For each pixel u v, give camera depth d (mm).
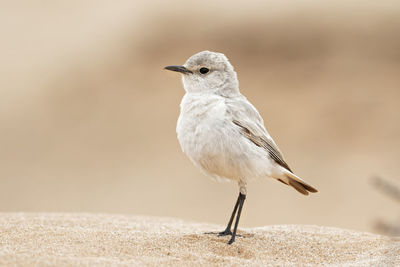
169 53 25562
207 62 7801
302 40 25156
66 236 6750
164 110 20500
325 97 20188
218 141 7176
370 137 17438
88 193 15211
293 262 6562
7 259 5648
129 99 21625
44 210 13914
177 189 15570
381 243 7359
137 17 30250
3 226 7383
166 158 17656
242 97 7875
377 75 21484
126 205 14398
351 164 16016
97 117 20453
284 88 21297
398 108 18938
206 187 15766
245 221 13359
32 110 21281
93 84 23250
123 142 18641
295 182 8117
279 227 8391
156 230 8039
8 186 15656
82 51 27234
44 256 5797
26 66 25969
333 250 7094
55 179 16250
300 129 18188
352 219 13180
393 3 27562
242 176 7426
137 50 26312
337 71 22234
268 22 27125
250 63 23906
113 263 5711
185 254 6355
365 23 26000
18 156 17922
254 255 6734
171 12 29766
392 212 13180
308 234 7805
